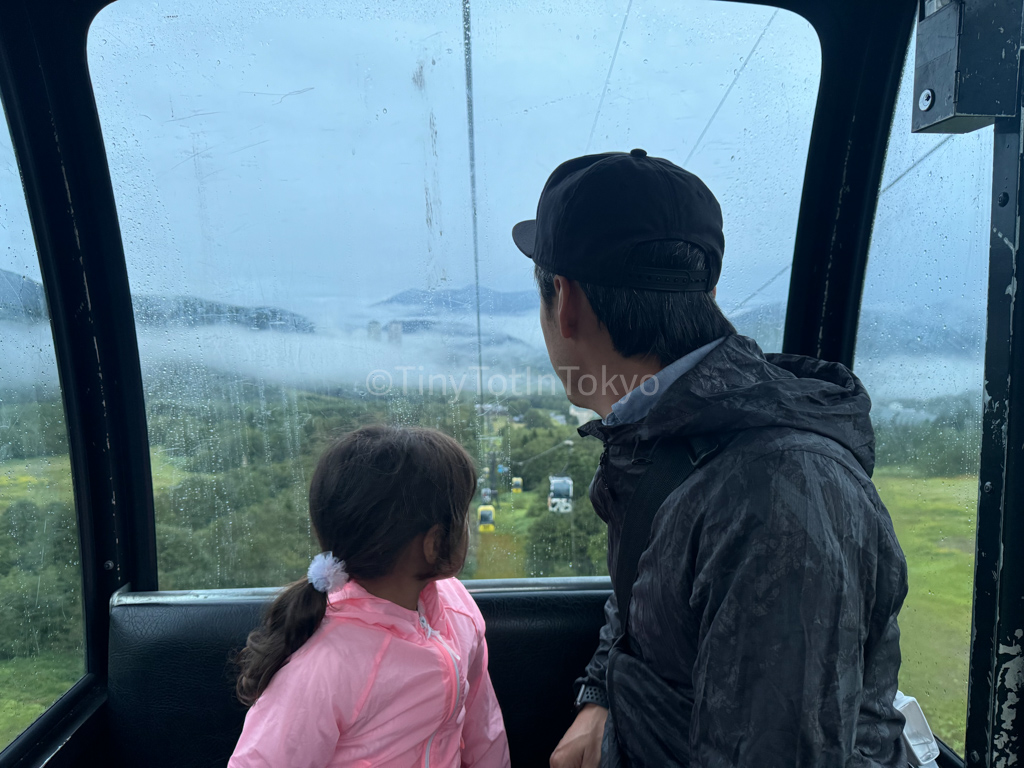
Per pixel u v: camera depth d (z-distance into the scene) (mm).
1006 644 735
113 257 1468
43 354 1404
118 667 1426
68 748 1311
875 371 1547
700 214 765
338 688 881
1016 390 710
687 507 667
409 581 976
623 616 786
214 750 1406
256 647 921
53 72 1350
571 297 797
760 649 571
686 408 699
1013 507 723
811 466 618
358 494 913
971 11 705
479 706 1166
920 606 1370
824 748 559
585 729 1007
